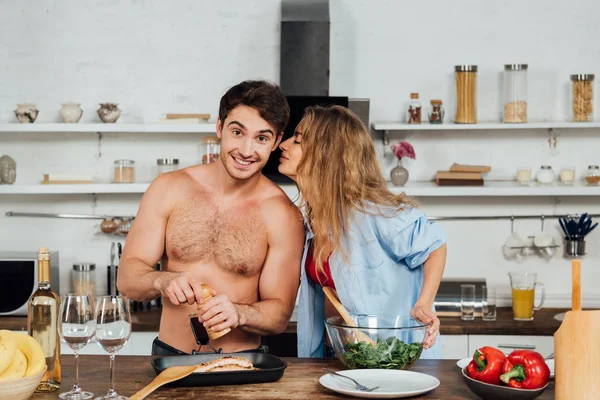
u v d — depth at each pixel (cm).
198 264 264
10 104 473
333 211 281
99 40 472
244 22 470
